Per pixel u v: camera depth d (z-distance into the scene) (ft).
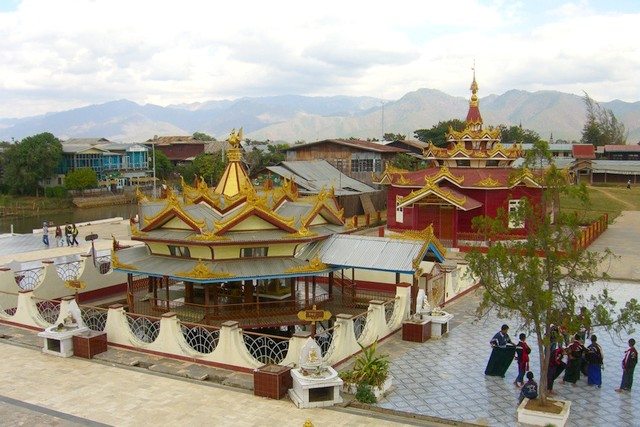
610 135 553.23
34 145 360.89
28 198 363.35
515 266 57.00
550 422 55.21
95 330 82.89
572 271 57.57
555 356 64.44
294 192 103.71
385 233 187.52
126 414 58.44
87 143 460.96
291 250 88.58
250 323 82.23
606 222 203.82
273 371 62.49
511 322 91.50
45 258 134.41
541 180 60.39
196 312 85.51
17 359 75.36
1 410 59.47
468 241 162.91
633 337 84.28
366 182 274.98
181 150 476.54
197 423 56.29
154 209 94.79
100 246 156.97
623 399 62.69
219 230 81.97
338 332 72.28
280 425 55.67
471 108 184.55
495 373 68.90
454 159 177.47
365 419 57.06
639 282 121.60
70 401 61.72
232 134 96.94
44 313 96.73
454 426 55.88
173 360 73.82
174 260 87.56
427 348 79.30
